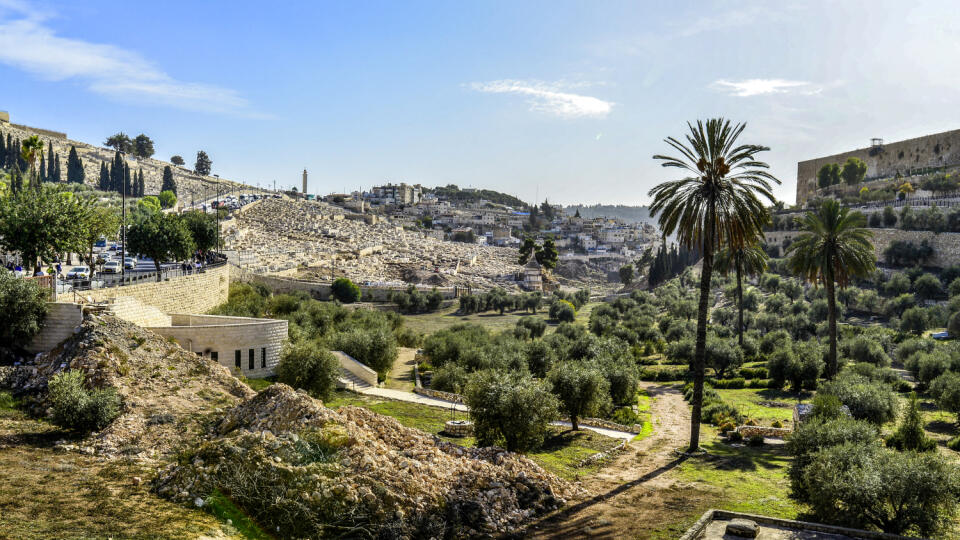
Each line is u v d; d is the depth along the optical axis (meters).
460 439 38.09
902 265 137.00
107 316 37.75
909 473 22.50
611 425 45.72
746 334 91.75
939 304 105.62
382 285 161.00
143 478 22.69
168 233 67.81
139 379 32.94
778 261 150.88
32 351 37.22
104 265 85.62
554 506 25.31
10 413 28.84
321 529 20.08
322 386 44.62
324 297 137.62
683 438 42.75
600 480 30.61
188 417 30.00
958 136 197.38
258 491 21.16
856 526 22.58
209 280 72.56
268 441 23.86
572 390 42.59
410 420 43.19
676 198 37.75
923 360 58.69
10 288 36.41
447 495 23.17
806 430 28.58
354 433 25.39
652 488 29.30
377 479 22.45
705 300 37.59
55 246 49.78
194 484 21.55
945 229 135.75
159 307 58.56
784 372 63.53
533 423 32.16
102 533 17.70
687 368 77.12
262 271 142.50
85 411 27.64
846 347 74.12
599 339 75.56
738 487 29.72
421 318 144.38
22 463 22.80
